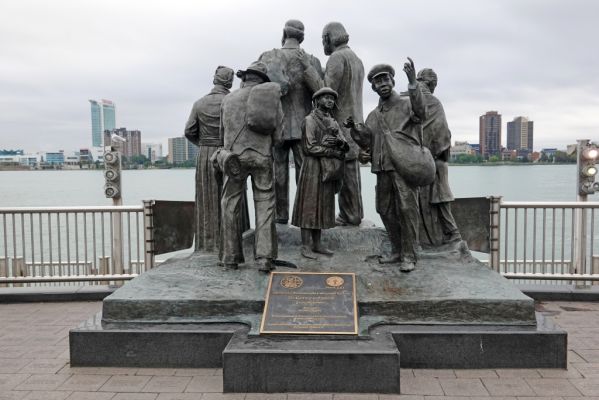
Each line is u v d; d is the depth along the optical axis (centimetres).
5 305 717
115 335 470
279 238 609
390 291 498
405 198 525
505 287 504
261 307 487
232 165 533
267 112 532
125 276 751
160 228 745
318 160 551
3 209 741
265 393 421
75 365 475
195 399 412
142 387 433
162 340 467
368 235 605
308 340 443
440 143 618
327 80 631
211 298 491
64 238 1520
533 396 413
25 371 471
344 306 474
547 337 458
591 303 708
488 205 729
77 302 732
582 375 451
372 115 544
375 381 417
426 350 459
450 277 523
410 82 498
